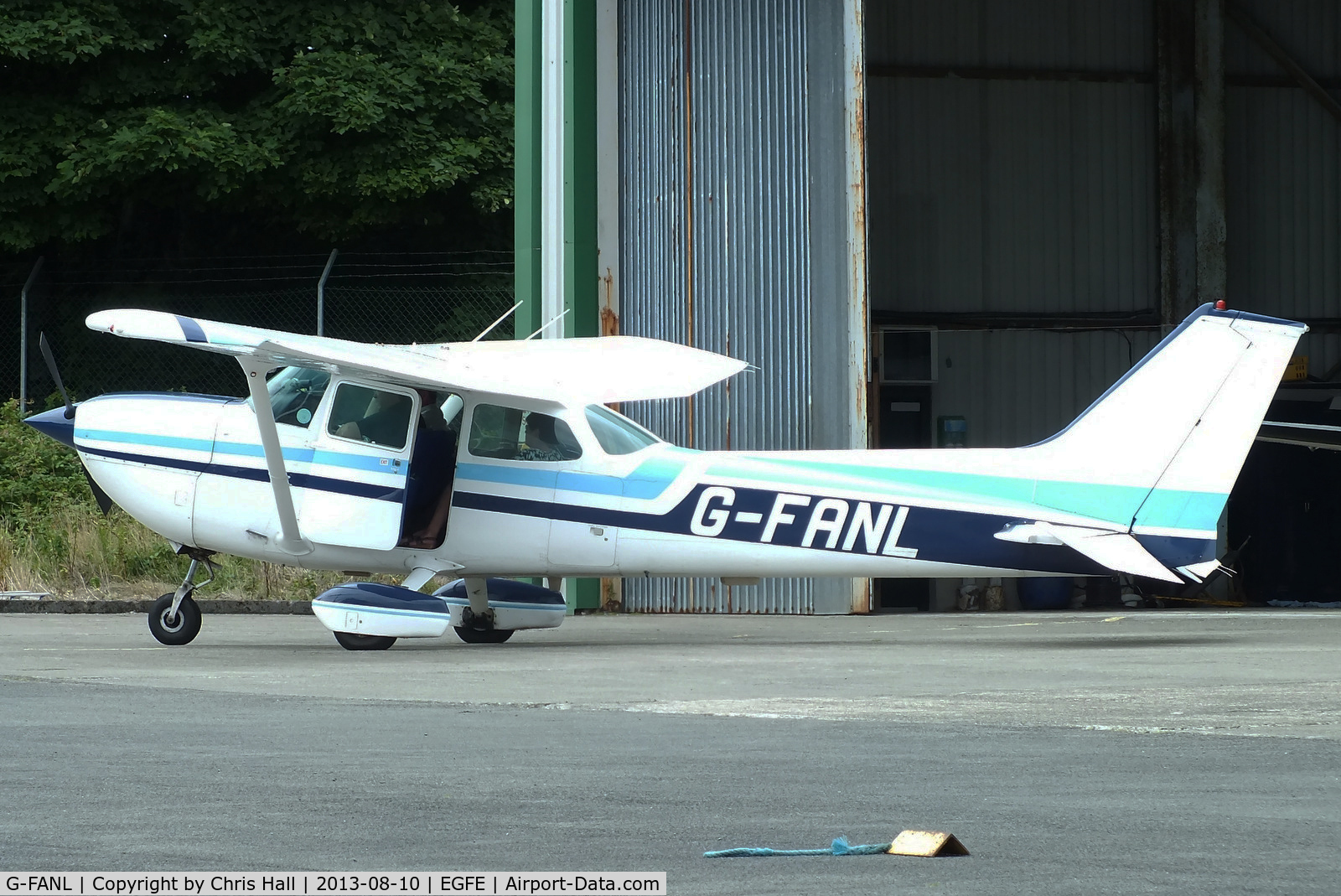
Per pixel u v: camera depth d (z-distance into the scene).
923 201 51.38
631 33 44.28
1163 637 29.73
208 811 11.16
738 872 9.14
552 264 44.41
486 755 13.82
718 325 42.28
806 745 14.32
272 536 28.91
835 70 40.25
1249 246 53.44
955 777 12.46
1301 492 52.12
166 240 71.00
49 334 67.56
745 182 41.78
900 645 28.25
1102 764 13.06
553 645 29.48
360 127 63.41
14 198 64.06
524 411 29.08
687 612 42.62
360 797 11.72
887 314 50.97
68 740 14.92
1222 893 8.49
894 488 28.09
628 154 44.50
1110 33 52.31
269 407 26.97
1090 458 27.55
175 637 29.28
